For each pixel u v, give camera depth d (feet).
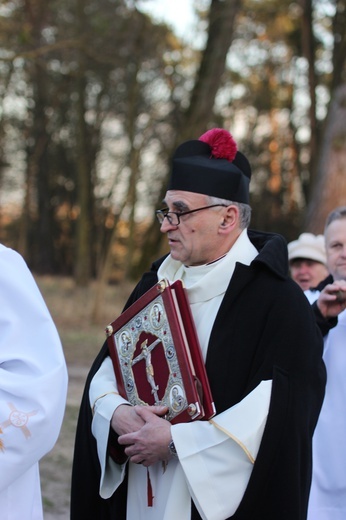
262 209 90.63
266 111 86.79
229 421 7.68
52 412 7.11
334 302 10.32
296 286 8.33
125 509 8.74
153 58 53.62
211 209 8.22
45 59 49.88
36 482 7.88
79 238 63.87
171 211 8.32
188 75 63.36
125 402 8.46
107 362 9.11
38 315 7.38
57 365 7.23
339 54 63.62
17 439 6.97
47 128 86.74
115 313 46.34
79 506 9.00
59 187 99.71
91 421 8.87
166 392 8.09
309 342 8.02
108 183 90.27
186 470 7.64
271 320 8.05
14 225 100.58
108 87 66.59
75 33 50.06
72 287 61.00
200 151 8.53
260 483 7.61
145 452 7.88
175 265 9.05
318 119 77.71
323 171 37.50
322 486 10.50
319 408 8.09
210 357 8.10
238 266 8.23
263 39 75.66
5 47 45.34
